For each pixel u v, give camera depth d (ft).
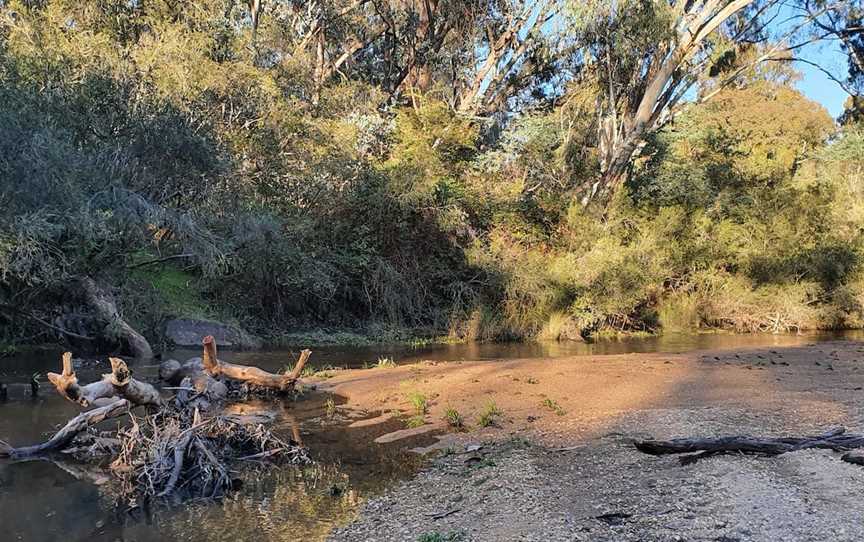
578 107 81.76
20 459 23.22
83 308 45.21
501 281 64.90
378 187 64.85
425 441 24.81
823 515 15.57
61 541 16.42
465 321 64.18
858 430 22.72
